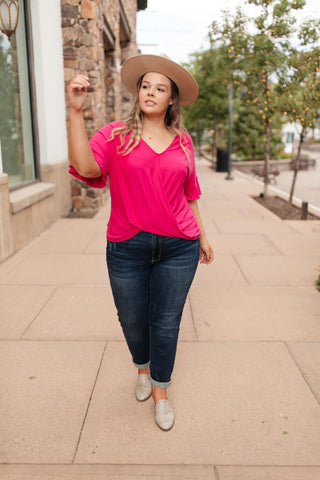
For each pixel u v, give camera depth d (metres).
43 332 3.20
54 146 7.16
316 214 8.28
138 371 2.47
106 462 1.94
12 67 5.96
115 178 1.88
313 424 2.22
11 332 3.20
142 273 2.00
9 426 2.17
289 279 4.44
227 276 4.52
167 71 1.86
